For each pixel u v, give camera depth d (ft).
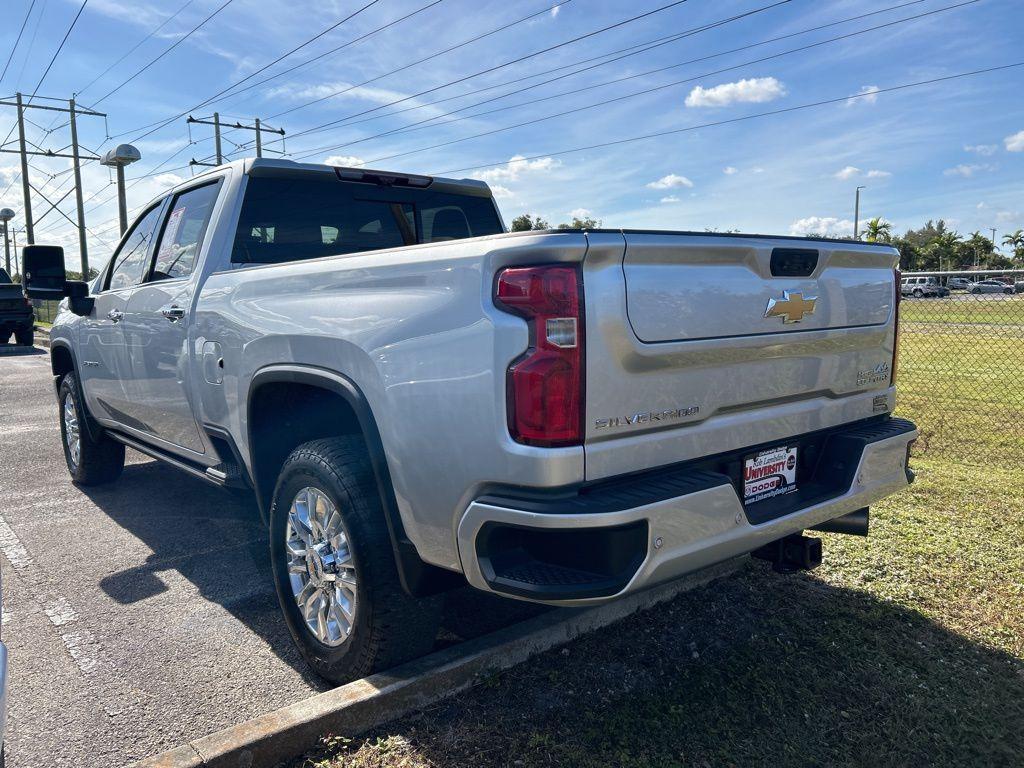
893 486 9.94
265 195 12.33
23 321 64.54
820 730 8.23
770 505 8.62
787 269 8.48
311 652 9.45
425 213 14.47
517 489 6.90
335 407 9.65
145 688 9.34
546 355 6.70
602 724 8.30
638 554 6.89
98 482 18.60
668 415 7.45
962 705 8.69
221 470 11.86
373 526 8.43
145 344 13.62
